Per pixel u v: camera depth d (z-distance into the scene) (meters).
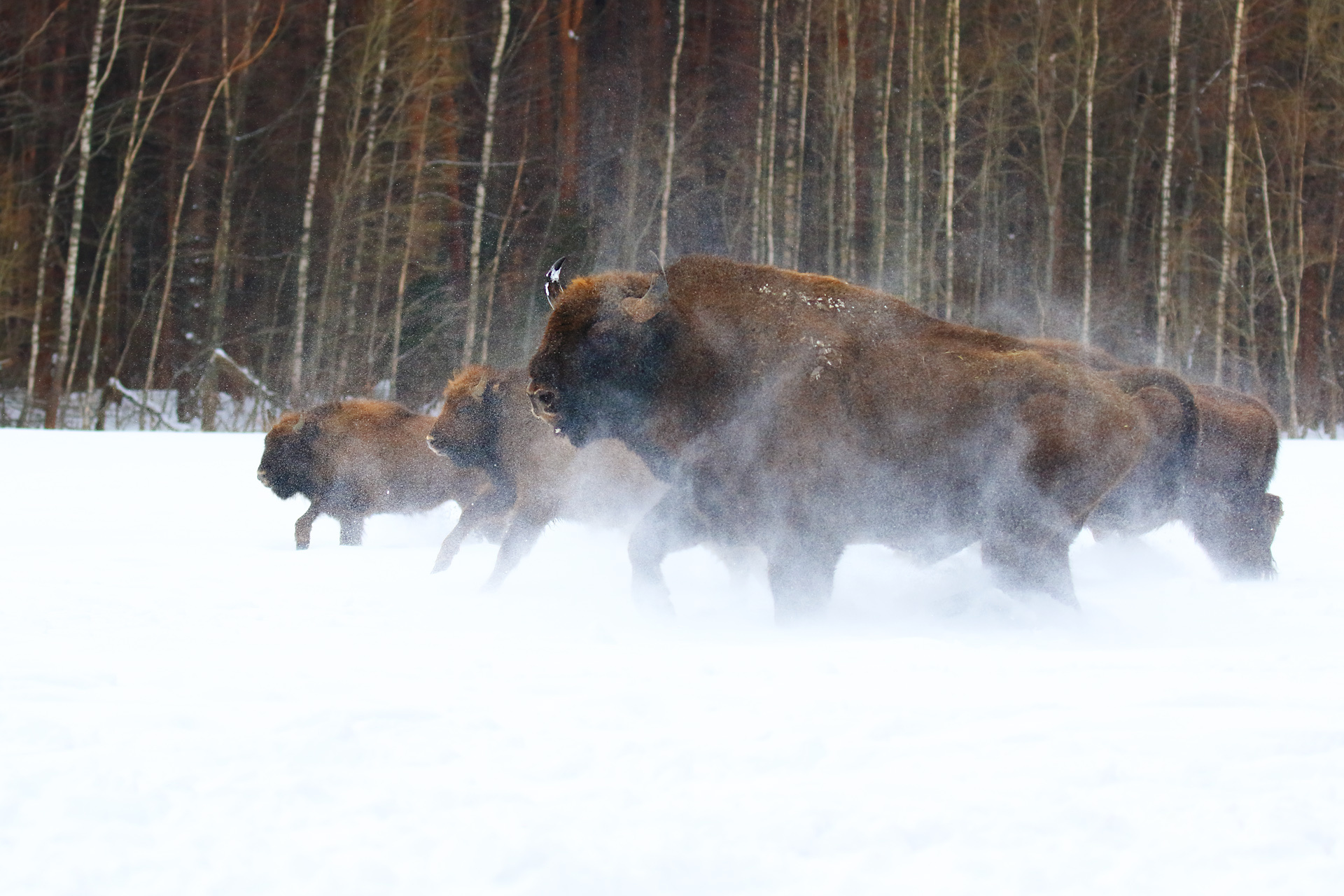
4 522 38.31
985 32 122.75
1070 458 21.30
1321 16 124.88
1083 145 132.62
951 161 108.81
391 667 16.14
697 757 11.73
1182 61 134.12
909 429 21.69
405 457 38.88
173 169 119.88
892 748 11.99
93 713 13.39
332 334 109.69
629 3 126.12
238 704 13.89
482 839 9.52
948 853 9.43
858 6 117.19
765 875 9.02
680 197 119.56
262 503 47.28
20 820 10.25
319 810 10.35
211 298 114.31
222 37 119.25
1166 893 8.74
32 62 121.38
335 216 107.00
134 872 9.13
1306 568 28.69
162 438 77.00
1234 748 11.97
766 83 125.06
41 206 113.31
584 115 123.06
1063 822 9.99
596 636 18.75
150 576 26.55
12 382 116.00
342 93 113.06
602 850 9.37
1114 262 134.00
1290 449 73.00
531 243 116.56
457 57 113.56
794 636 19.53
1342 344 132.12
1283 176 125.62
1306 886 8.81
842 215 117.12
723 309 21.91
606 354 21.47
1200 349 128.00
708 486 22.00
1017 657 16.94
